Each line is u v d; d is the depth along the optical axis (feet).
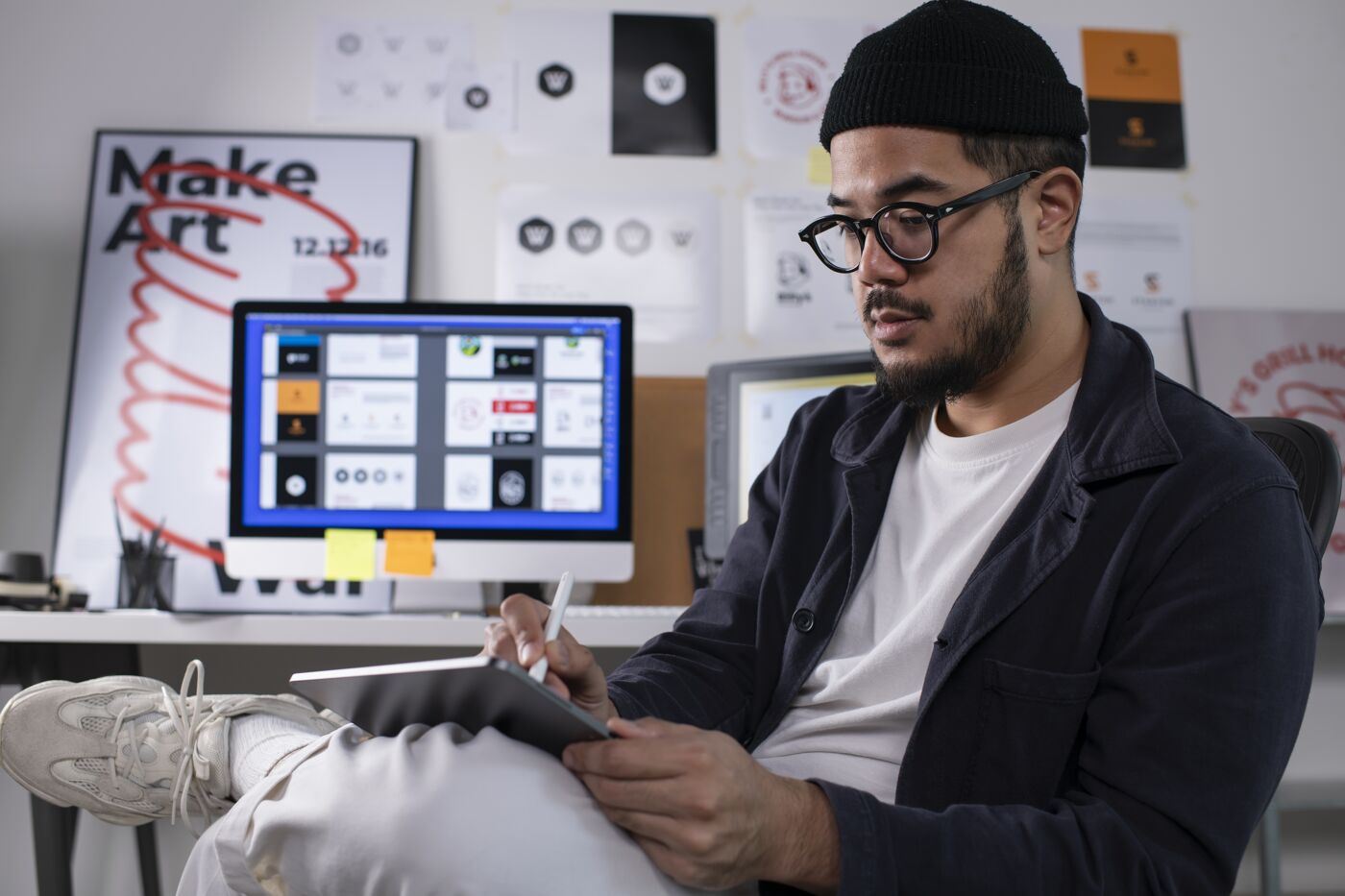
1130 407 3.23
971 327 3.24
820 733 3.45
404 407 6.59
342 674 2.79
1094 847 2.68
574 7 8.21
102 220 7.79
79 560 7.43
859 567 3.61
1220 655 2.82
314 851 2.60
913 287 3.24
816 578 3.69
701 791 2.49
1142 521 3.05
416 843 2.49
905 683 3.35
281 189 7.91
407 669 2.58
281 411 6.57
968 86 3.21
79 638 5.70
